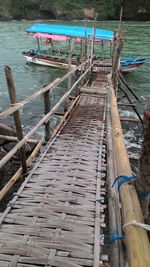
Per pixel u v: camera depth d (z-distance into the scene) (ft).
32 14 199.00
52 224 12.15
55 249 10.86
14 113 15.37
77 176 16.17
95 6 191.21
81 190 14.82
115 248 7.59
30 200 13.82
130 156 26.61
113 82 38.45
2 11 196.95
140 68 71.72
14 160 22.84
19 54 86.79
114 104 19.67
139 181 6.58
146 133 6.11
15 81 60.13
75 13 191.11
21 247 10.89
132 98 50.03
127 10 189.06
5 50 92.17
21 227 11.94
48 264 10.21
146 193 6.61
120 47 37.37
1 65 73.31
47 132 21.21
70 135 22.17
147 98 50.19
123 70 62.64
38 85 57.67
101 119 26.22
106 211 15.03
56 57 69.97
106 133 21.13
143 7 188.34
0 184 20.88
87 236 11.56
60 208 13.25
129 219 5.74
